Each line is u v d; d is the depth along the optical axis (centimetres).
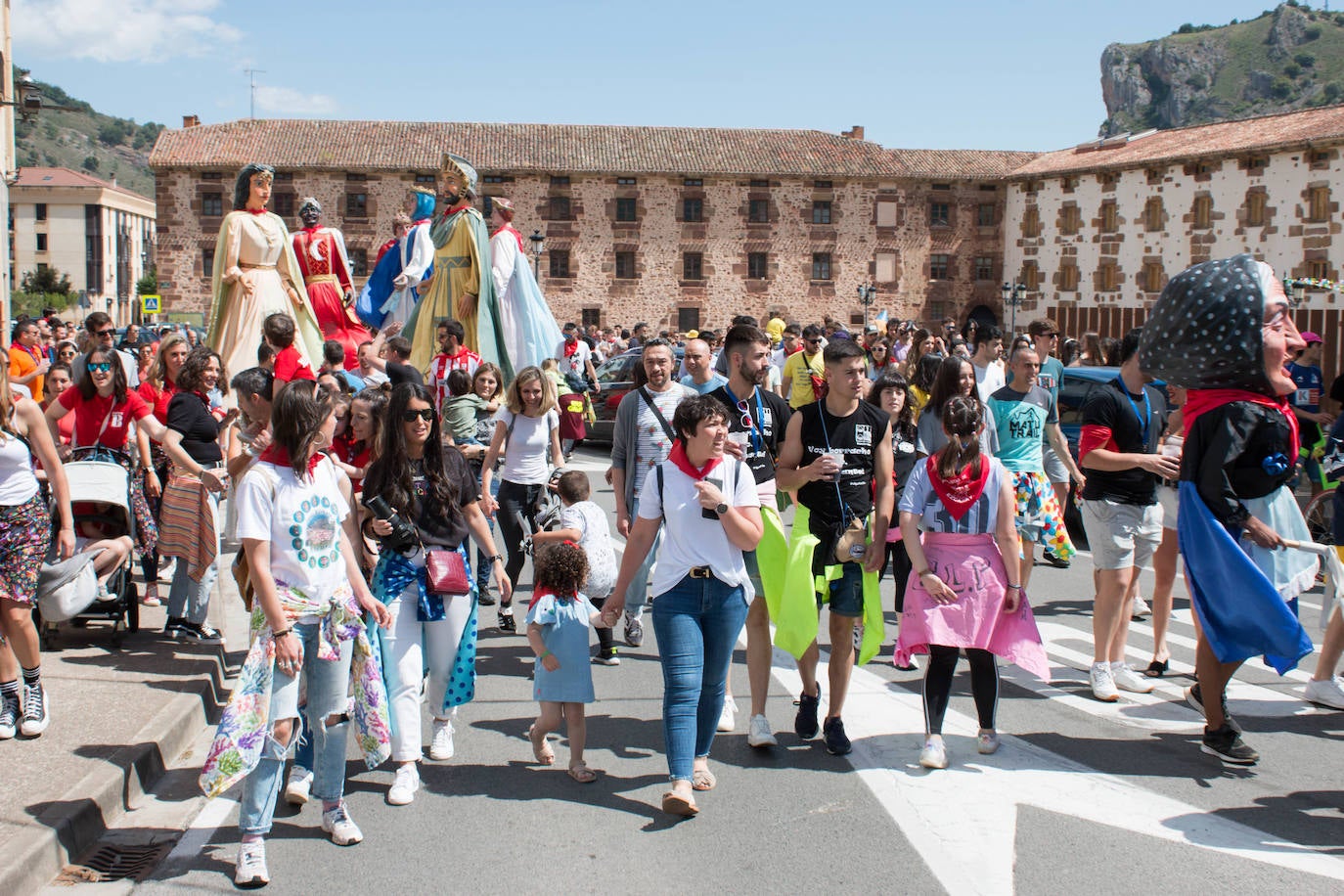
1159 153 4919
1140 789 561
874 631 603
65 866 466
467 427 1016
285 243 1202
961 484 586
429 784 568
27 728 573
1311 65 16362
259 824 457
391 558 564
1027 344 844
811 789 557
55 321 1867
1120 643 745
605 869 469
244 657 781
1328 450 703
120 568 761
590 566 773
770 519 597
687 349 745
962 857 480
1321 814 532
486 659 801
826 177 5578
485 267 1338
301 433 475
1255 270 600
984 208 5731
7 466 569
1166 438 895
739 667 784
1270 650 585
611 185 5494
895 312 5697
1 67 2877
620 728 656
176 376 812
